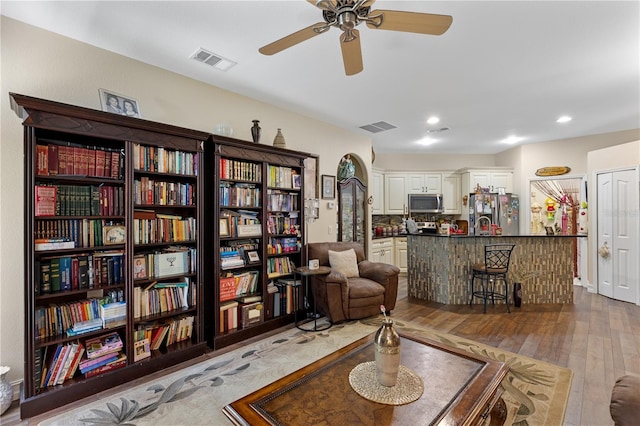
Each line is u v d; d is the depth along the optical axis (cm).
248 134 374
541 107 409
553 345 304
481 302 454
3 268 223
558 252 452
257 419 130
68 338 222
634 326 354
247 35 247
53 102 210
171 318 291
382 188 693
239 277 333
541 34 243
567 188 600
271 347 306
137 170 258
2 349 223
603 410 204
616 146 469
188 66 299
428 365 176
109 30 240
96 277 241
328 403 142
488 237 448
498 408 173
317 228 462
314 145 458
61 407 213
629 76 318
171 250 288
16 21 227
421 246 482
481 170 662
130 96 282
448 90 354
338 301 357
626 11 215
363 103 396
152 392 230
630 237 448
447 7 212
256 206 349
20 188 229
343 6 165
